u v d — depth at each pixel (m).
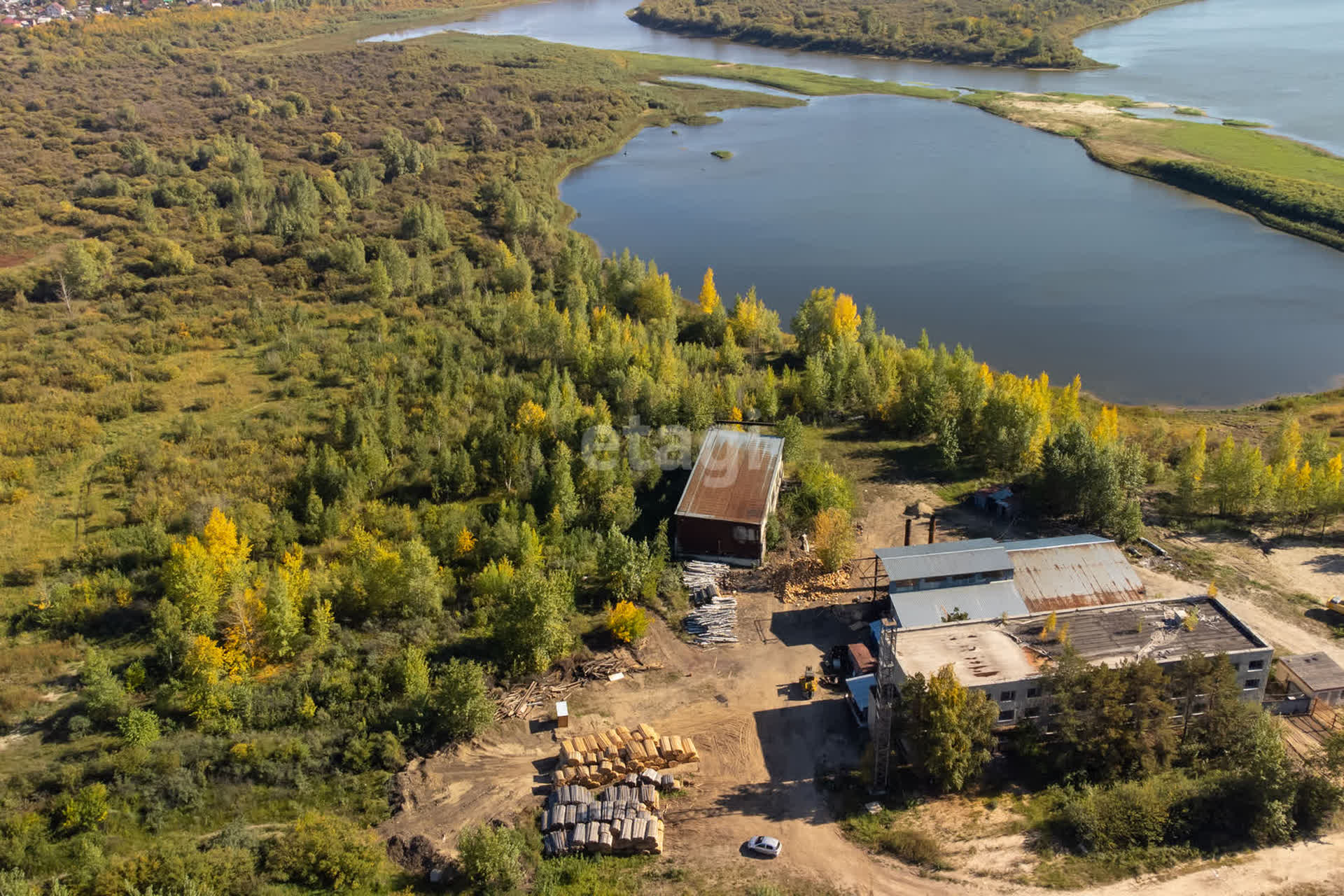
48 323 152.88
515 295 160.50
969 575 83.62
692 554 96.38
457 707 72.19
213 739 71.81
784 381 131.38
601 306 160.25
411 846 64.12
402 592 86.25
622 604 83.19
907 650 74.88
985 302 172.62
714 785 69.62
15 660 80.06
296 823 65.12
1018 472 110.81
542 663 78.88
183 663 78.75
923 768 69.38
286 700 75.06
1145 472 111.69
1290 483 99.19
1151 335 157.12
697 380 124.06
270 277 175.00
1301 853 62.41
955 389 124.06
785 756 72.00
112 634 84.62
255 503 102.06
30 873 61.44
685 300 177.12
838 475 111.06
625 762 70.44
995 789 68.88
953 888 60.81
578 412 113.81
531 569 84.56
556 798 67.00
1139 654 73.38
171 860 60.03
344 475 103.12
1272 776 64.12
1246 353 150.12
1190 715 70.19
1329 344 151.75
